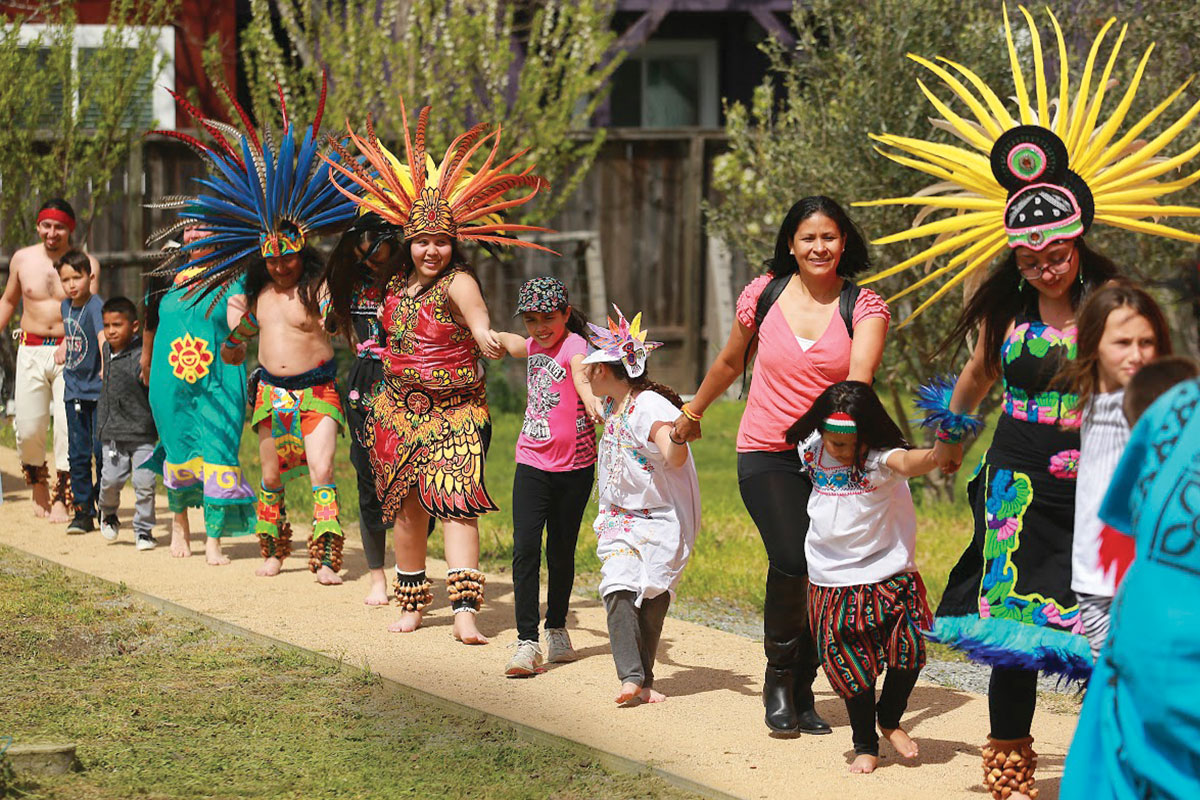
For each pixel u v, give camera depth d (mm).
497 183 9164
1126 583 4887
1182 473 4746
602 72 22062
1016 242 6109
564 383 8445
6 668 8344
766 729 7312
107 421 11992
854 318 7074
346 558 11836
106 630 9320
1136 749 4773
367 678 8211
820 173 14586
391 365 9117
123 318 11922
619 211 23359
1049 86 14086
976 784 6500
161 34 22094
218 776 6551
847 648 6586
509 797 6348
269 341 10625
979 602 6078
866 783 6492
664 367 23594
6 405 19531
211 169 11039
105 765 6637
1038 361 6027
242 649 8906
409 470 9102
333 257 9797
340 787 6441
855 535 6555
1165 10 13195
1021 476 6023
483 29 21688
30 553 11688
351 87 20828
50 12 21453
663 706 7699
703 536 13383
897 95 14250
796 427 6699
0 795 6113
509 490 16344
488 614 9945
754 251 16453
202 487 11570
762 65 27469
